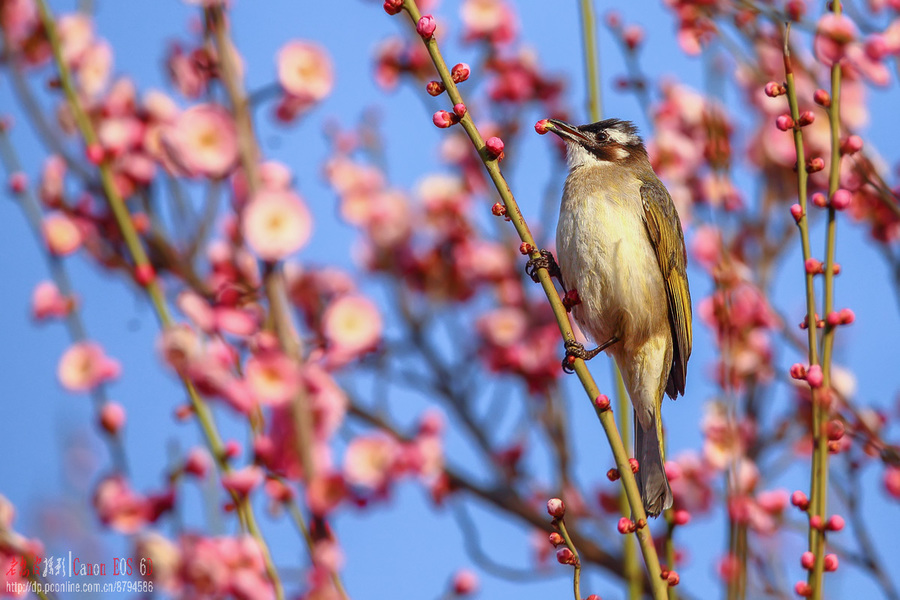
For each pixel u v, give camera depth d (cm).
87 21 1040
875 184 977
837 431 725
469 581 995
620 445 750
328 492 852
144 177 1023
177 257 990
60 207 1012
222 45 945
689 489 1133
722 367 898
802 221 748
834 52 855
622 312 1093
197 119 922
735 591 805
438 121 764
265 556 766
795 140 761
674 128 1274
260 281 919
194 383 820
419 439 1038
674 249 1129
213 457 781
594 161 1169
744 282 1059
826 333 733
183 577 762
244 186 957
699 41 1070
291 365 841
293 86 929
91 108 1029
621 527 721
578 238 1109
